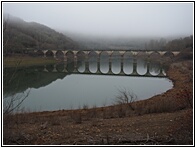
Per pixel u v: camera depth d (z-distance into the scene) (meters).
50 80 50.47
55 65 91.06
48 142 9.94
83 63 108.38
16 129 11.38
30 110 22.38
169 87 39.28
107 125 12.76
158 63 98.25
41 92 34.25
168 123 12.41
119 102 23.81
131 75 61.22
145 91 35.28
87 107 23.55
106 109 20.89
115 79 53.38
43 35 147.88
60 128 12.23
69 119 15.74
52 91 35.41
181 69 57.12
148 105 19.73
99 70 77.62
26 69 70.50
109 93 33.59
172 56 97.94
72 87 40.16
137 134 10.71
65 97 30.48
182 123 11.76
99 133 11.17
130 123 13.04
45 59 97.62
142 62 109.44
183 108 17.19
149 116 14.98
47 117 17.50
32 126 12.70
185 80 40.59
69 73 66.69
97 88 38.84
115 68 87.38
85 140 10.11
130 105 19.73
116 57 164.00
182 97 22.00
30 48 103.19
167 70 66.19
